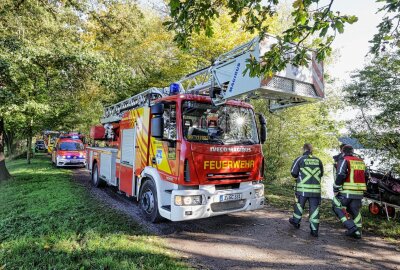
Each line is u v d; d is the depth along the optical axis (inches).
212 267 162.1
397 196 248.4
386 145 321.7
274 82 187.8
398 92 307.9
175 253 178.7
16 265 156.3
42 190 370.6
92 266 152.8
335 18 130.2
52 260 160.1
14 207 294.4
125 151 298.5
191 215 201.8
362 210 292.5
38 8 411.5
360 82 339.9
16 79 390.6
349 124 356.8
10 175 508.1
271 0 150.3
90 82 465.1
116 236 198.7
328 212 284.7
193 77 260.8
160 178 225.9
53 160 748.6
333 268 164.6
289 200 340.8
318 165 221.6
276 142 579.2
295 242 203.8
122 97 561.0
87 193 355.9
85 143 733.9
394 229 230.2
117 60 462.6
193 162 205.9
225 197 215.2
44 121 757.3
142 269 149.9
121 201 318.0
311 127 587.8
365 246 198.1
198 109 221.5
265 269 161.6
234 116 238.4
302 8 130.3
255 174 238.1
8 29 396.2
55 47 400.2
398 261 174.9
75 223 225.6
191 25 156.0
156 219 231.0
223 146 219.1
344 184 217.5
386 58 313.9
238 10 147.8
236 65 203.2
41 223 230.2
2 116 428.1
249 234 218.5
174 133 215.6
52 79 491.2
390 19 139.3
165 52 528.4
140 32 508.4
